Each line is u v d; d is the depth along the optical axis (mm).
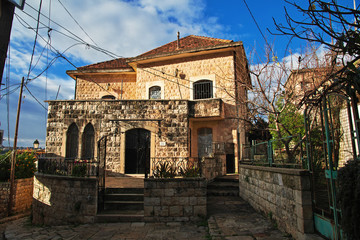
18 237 7906
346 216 3660
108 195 9602
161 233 7250
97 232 7594
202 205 8352
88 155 14875
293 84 10133
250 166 9508
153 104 14914
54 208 9461
